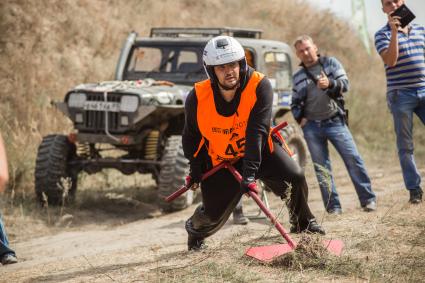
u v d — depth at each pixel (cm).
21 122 1881
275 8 3369
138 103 1290
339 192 1413
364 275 596
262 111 629
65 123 1983
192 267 648
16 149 1552
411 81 988
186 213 1290
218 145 658
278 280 585
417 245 706
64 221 1273
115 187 1599
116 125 1318
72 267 774
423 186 1207
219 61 604
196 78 1423
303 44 1020
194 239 737
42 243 1098
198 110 642
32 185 1501
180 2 3012
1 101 1931
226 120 637
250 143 633
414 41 993
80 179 1555
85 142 1328
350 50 3431
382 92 3048
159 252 814
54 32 2266
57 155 1314
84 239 1086
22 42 2128
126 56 1480
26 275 756
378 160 2008
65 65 2205
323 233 751
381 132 2423
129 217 1334
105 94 1311
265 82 633
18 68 2042
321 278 589
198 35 1513
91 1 2512
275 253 663
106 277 661
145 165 1330
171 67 1450
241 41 1390
